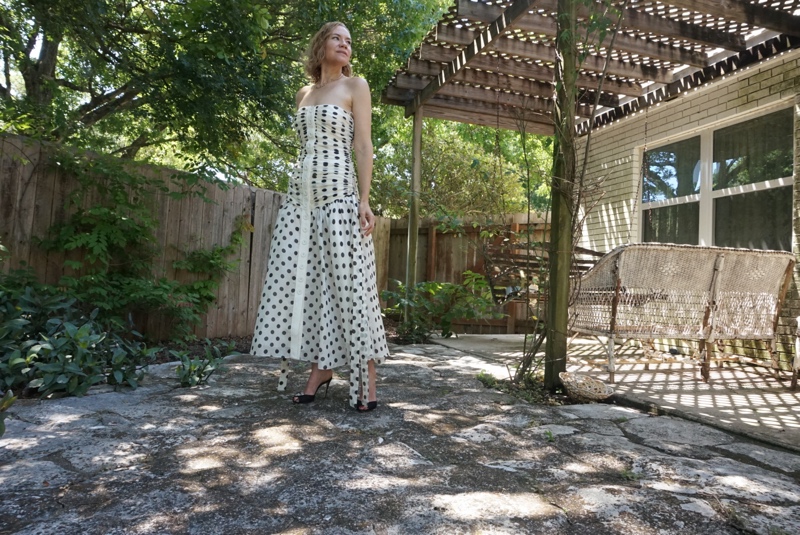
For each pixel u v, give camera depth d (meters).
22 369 2.35
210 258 4.68
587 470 1.52
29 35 4.66
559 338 2.69
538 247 3.32
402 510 1.21
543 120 5.61
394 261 7.41
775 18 3.37
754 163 4.05
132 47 4.57
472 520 1.16
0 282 3.23
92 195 4.04
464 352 4.22
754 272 3.23
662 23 3.63
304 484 1.35
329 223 2.16
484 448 1.72
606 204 5.57
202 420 1.98
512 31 4.04
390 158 11.94
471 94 5.27
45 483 1.33
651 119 5.01
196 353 4.07
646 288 3.05
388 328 6.32
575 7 2.67
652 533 1.13
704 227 4.47
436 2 8.29
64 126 4.03
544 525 1.15
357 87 2.23
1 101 3.92
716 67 4.20
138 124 6.27
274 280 2.23
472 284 5.56
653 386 2.89
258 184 9.48
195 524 1.12
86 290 3.80
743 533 1.13
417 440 1.79
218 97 4.55
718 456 1.70
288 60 6.10
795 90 3.66
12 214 3.61
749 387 2.91
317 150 2.20
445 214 5.12
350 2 6.36
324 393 2.49
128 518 1.14
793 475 1.54
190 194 4.50
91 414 2.02
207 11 4.19
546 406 2.40
